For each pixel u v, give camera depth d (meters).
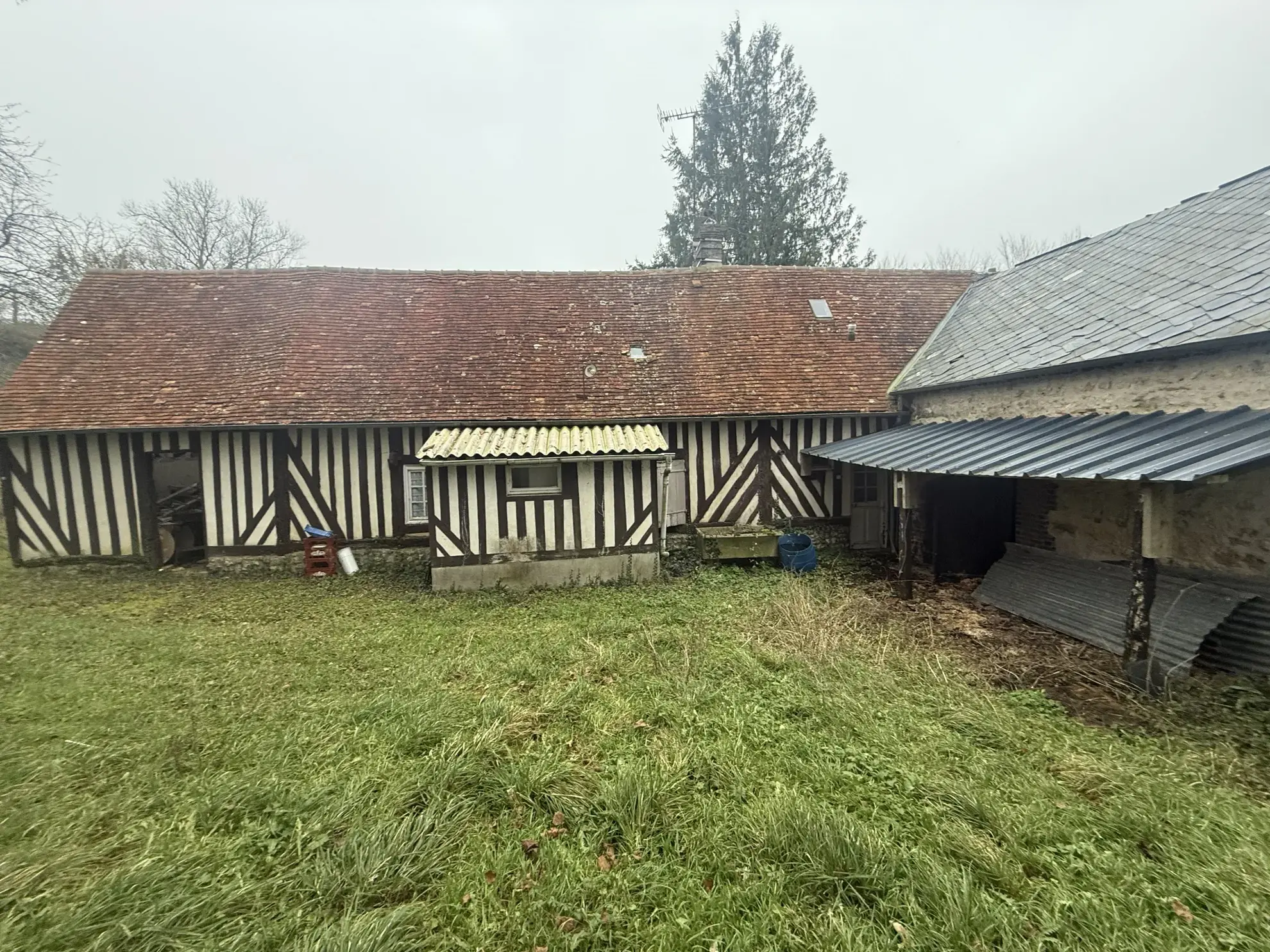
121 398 9.75
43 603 8.07
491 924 2.52
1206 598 5.51
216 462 9.73
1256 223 6.64
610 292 13.23
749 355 11.64
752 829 3.05
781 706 4.55
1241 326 5.12
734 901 2.63
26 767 3.67
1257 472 5.39
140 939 2.40
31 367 10.05
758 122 22.86
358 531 10.00
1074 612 6.66
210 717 4.43
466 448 8.60
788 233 22.39
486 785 3.50
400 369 10.64
